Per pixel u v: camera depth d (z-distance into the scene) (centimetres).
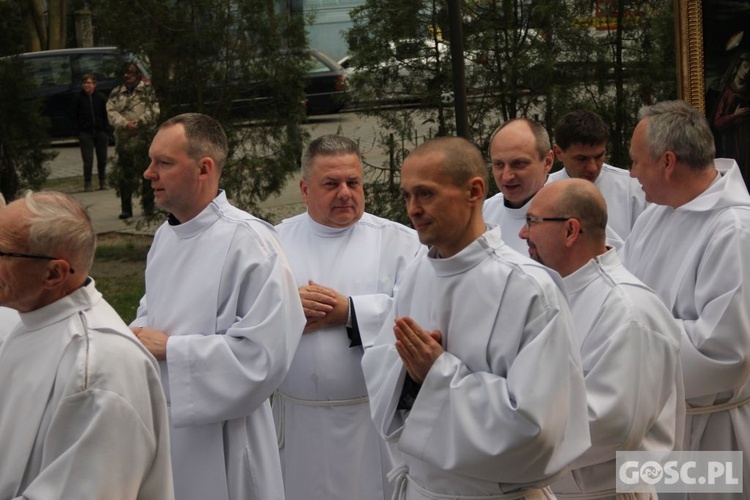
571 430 284
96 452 253
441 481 296
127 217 1245
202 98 1040
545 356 276
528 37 923
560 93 912
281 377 382
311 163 453
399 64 930
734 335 379
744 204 396
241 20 1024
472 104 935
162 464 271
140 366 265
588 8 922
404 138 945
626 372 321
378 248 455
